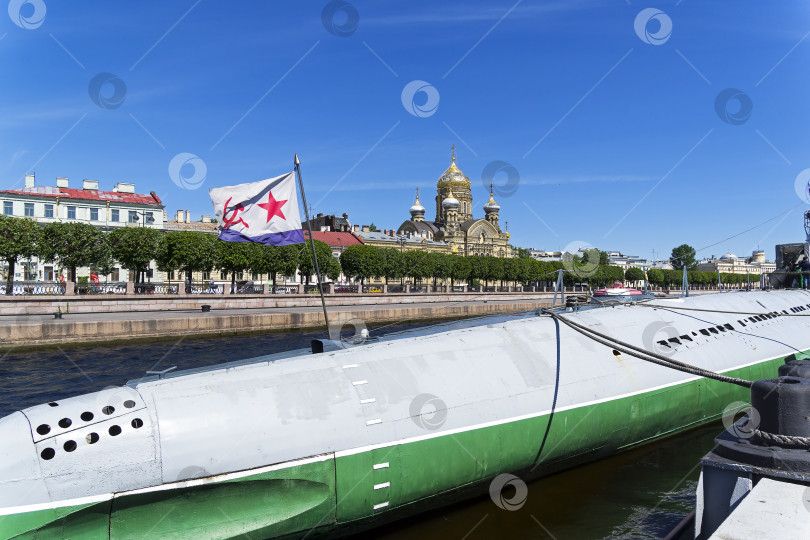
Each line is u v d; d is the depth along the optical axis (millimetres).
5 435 6355
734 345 13328
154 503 6605
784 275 21047
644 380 11172
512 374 9695
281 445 7203
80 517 6270
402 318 54844
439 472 8398
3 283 47438
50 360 29672
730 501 4516
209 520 6852
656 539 8594
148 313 45844
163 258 61531
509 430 9117
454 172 148000
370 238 120125
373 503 7824
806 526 3395
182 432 6875
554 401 9781
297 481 7219
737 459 4547
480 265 101750
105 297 45562
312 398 7766
